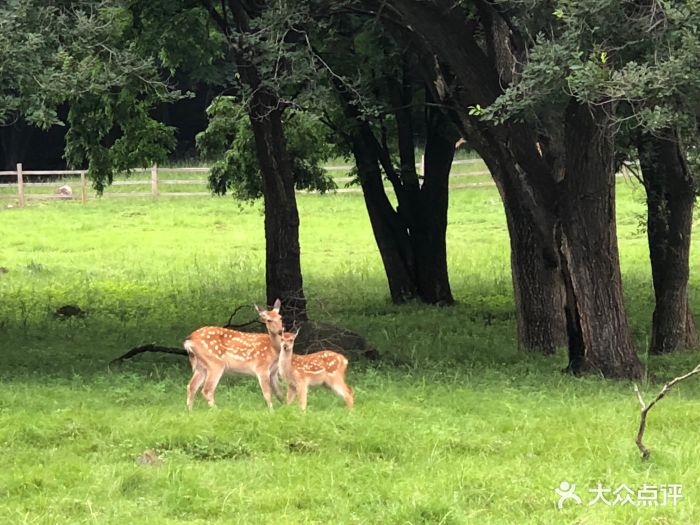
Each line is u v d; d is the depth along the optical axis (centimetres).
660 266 1753
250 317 2003
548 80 1097
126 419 998
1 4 1241
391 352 1614
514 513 764
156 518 739
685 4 1070
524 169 1362
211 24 2161
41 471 837
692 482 828
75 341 1697
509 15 1289
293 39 1548
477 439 952
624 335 1372
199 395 1181
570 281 1403
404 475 846
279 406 1101
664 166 1684
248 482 822
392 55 1923
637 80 1043
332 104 1756
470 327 1950
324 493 797
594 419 1034
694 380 1420
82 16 1286
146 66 1345
